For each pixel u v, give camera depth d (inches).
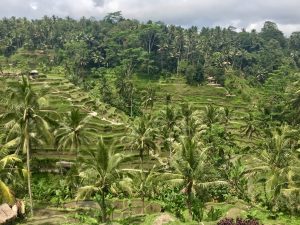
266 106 4712.1
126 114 4603.8
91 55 6501.0
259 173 1834.4
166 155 3157.0
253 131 3912.4
